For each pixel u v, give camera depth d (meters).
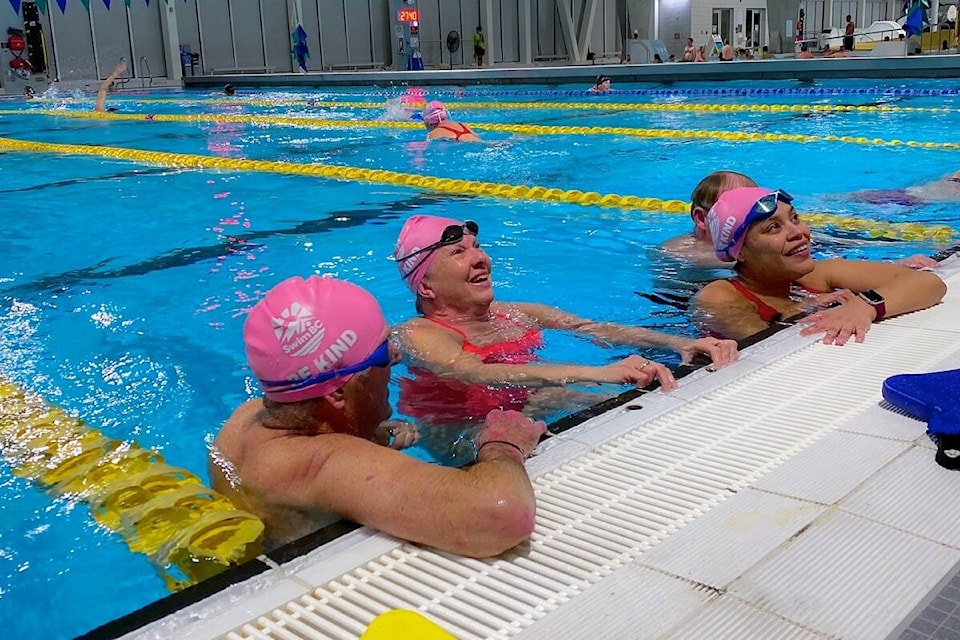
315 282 1.92
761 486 1.70
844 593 1.34
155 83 21.75
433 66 26.58
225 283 4.02
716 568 1.43
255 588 1.45
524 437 1.91
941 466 1.72
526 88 16.59
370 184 6.83
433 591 1.43
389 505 1.61
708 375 2.36
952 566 1.40
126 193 6.63
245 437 2.06
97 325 3.47
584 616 1.33
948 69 13.04
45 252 4.71
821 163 6.82
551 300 3.57
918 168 6.42
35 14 19.84
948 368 2.27
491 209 5.63
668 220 5.11
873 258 3.95
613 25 31.19
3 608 1.71
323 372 1.85
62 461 2.34
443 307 2.96
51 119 13.77
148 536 1.94
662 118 10.71
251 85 20.78
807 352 2.49
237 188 6.77
